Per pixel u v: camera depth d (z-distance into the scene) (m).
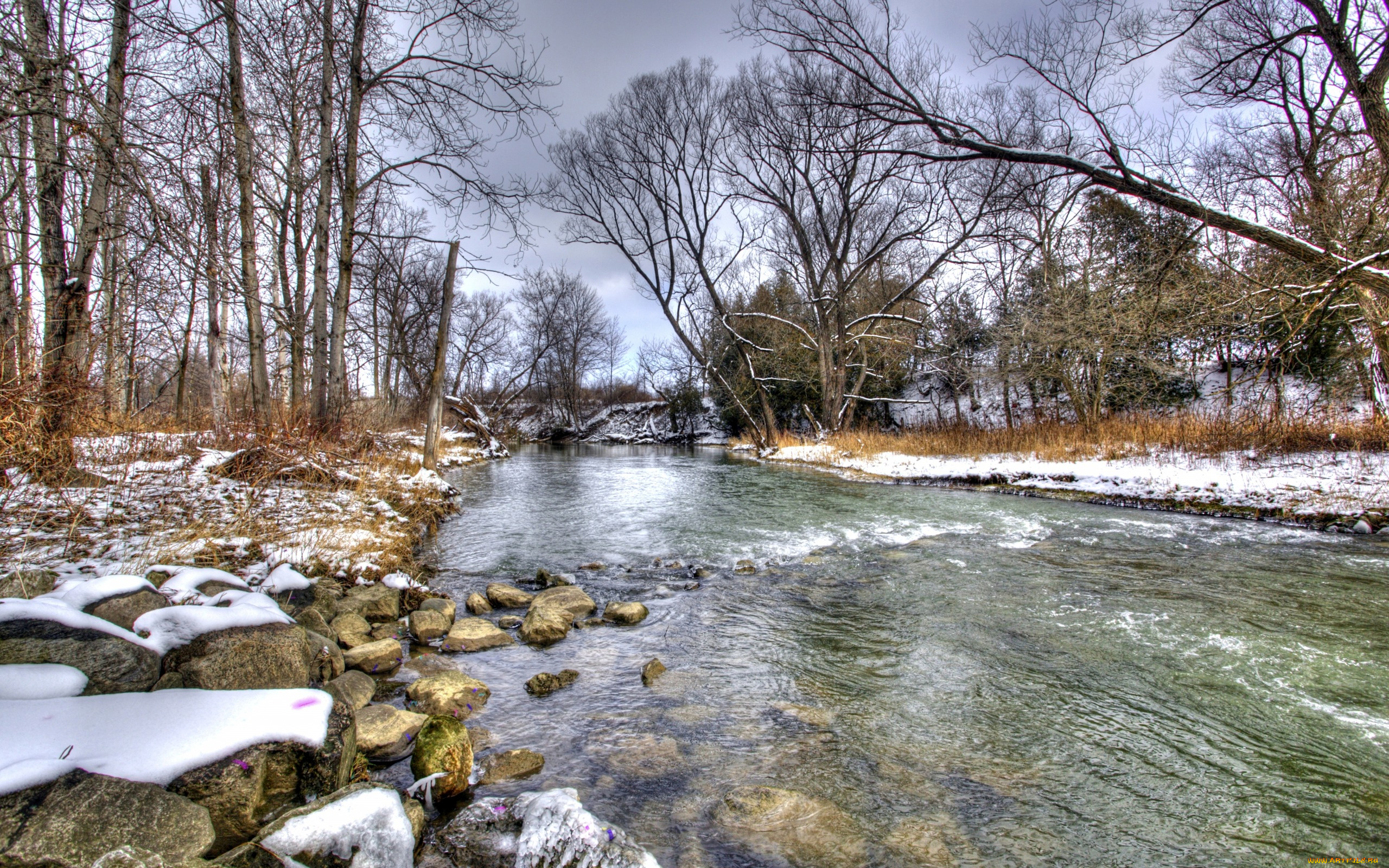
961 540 8.73
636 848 2.42
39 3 5.57
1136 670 4.36
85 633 2.76
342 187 11.53
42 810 2.01
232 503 6.95
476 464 23.72
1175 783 3.07
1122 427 15.85
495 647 4.95
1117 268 14.95
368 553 6.50
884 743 3.48
